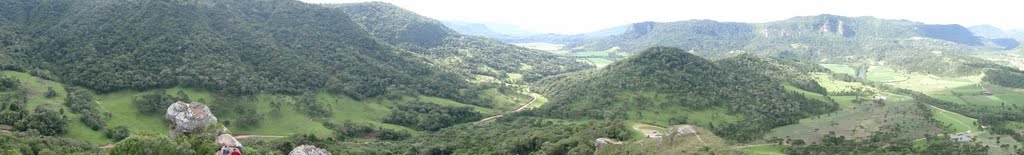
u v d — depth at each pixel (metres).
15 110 183.62
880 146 182.25
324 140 188.88
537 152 160.25
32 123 173.12
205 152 122.56
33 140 144.00
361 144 198.12
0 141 131.88
